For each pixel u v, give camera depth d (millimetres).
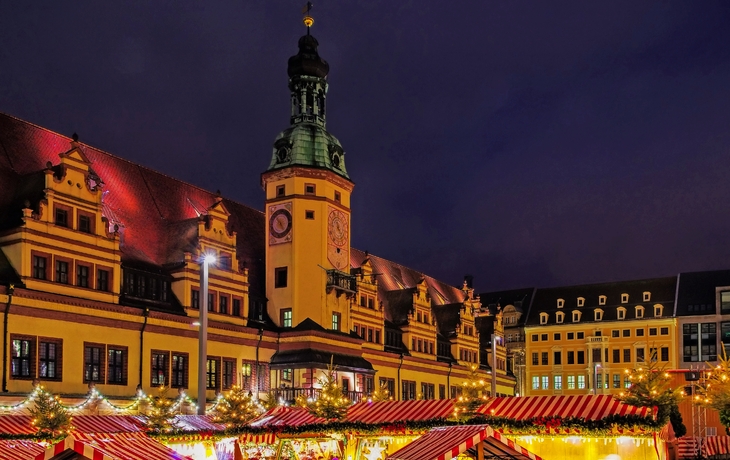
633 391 28188
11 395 40812
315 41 69000
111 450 15461
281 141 66312
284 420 35188
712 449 41531
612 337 118562
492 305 129750
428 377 82250
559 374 121375
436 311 93812
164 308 52250
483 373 95250
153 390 49781
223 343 56031
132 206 56500
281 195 65062
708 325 112188
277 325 63000
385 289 86062
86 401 44719
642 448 27375
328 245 65125
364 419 34094
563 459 28250
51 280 44594
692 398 33344
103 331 47000
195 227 56719
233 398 40344
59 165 46938
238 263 59375
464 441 19344
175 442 34625
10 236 43812
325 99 69562
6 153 48906
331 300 64875
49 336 43625
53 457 14758
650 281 121062
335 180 66250
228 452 34781
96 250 47750
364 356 70875
